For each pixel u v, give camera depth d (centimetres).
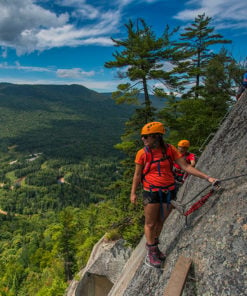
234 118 363
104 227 1375
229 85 1302
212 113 1505
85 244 2388
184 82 1780
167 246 339
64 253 2709
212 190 281
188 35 1808
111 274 1327
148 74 1326
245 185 232
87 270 1387
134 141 1395
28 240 7606
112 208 1472
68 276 2612
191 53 1445
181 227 328
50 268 2889
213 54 1803
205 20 1733
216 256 216
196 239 261
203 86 1772
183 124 1468
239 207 221
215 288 199
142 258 438
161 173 286
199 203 291
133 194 308
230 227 216
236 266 191
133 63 1291
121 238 1447
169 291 222
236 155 290
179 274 234
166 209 295
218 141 386
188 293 228
